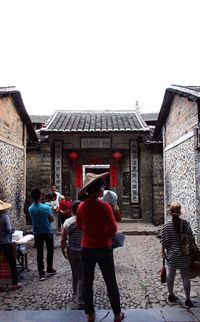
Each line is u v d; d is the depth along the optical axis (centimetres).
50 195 920
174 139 885
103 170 1689
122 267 614
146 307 411
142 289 482
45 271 583
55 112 1459
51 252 564
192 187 689
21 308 410
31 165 1258
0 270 506
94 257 346
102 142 1284
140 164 1266
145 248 803
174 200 884
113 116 1426
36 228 541
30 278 542
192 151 688
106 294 461
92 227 346
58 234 972
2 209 478
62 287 492
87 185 347
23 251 583
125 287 492
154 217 1225
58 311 394
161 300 433
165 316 375
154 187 1238
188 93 645
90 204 349
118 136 1284
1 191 742
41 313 387
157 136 1202
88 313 350
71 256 418
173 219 422
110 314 382
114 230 346
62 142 1277
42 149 1251
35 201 550
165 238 420
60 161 1266
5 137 777
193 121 685
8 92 743
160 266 621
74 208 429
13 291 475
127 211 1295
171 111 925
